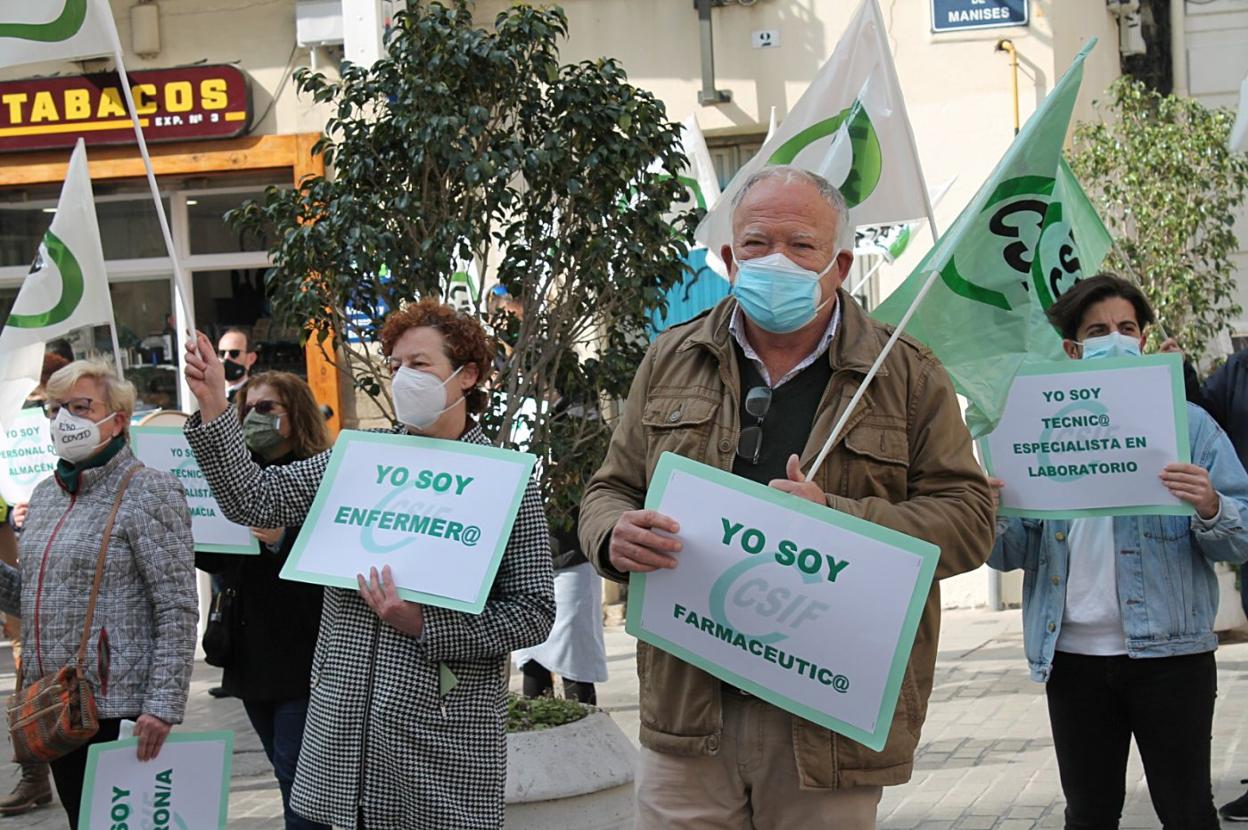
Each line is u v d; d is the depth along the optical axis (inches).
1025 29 453.7
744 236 132.3
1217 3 553.3
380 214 241.0
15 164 504.7
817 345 135.9
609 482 142.8
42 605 193.5
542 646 326.6
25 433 305.6
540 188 243.1
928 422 133.7
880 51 251.9
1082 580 175.5
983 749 299.1
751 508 128.1
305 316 244.8
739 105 473.4
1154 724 171.3
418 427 169.0
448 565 158.1
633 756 232.2
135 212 507.5
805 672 127.0
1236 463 176.9
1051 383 172.9
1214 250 446.6
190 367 167.5
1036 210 159.5
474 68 242.8
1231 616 404.5
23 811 291.4
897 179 250.7
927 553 124.1
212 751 192.2
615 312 250.1
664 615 130.4
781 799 132.4
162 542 193.9
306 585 210.2
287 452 223.3
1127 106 454.3
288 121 490.9
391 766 157.8
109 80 492.1
